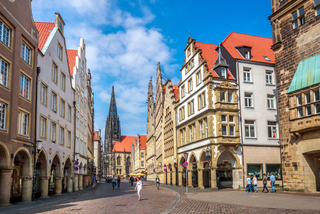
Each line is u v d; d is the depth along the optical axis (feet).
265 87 129.18
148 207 57.93
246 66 127.95
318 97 78.64
